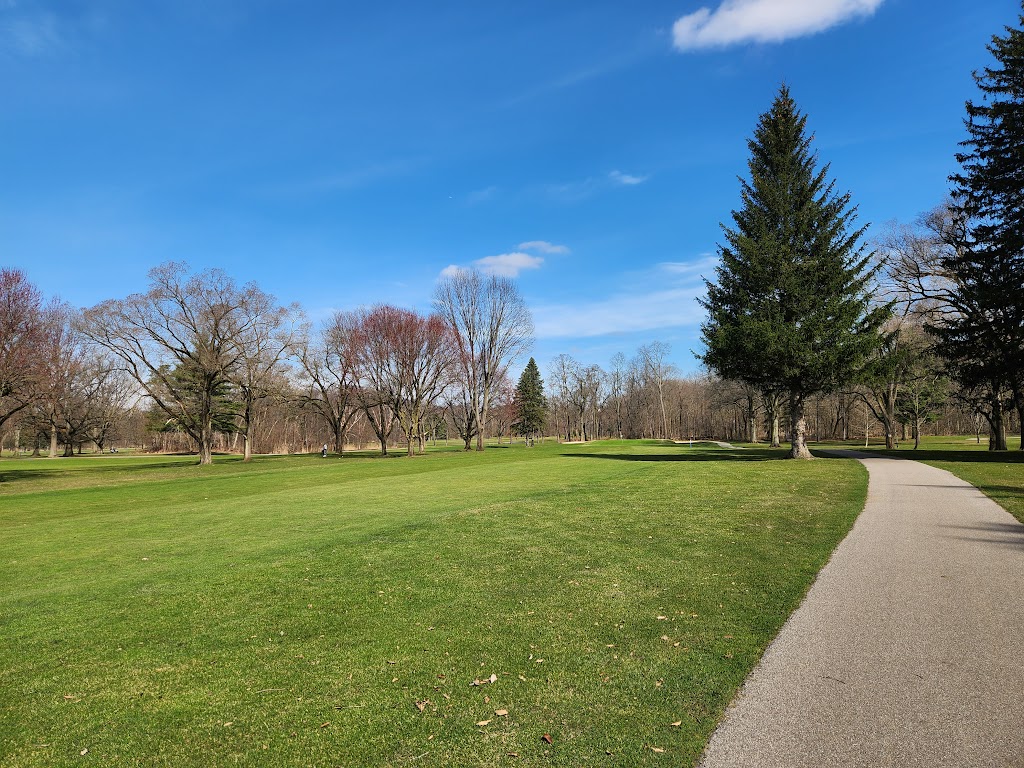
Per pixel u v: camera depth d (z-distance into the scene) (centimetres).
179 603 766
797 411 2808
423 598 741
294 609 719
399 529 1214
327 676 524
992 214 2630
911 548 876
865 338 2483
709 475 2022
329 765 386
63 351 4750
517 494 1744
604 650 553
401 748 402
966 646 520
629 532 1090
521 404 9012
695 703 445
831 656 512
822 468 2131
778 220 2823
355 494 1983
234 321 4922
